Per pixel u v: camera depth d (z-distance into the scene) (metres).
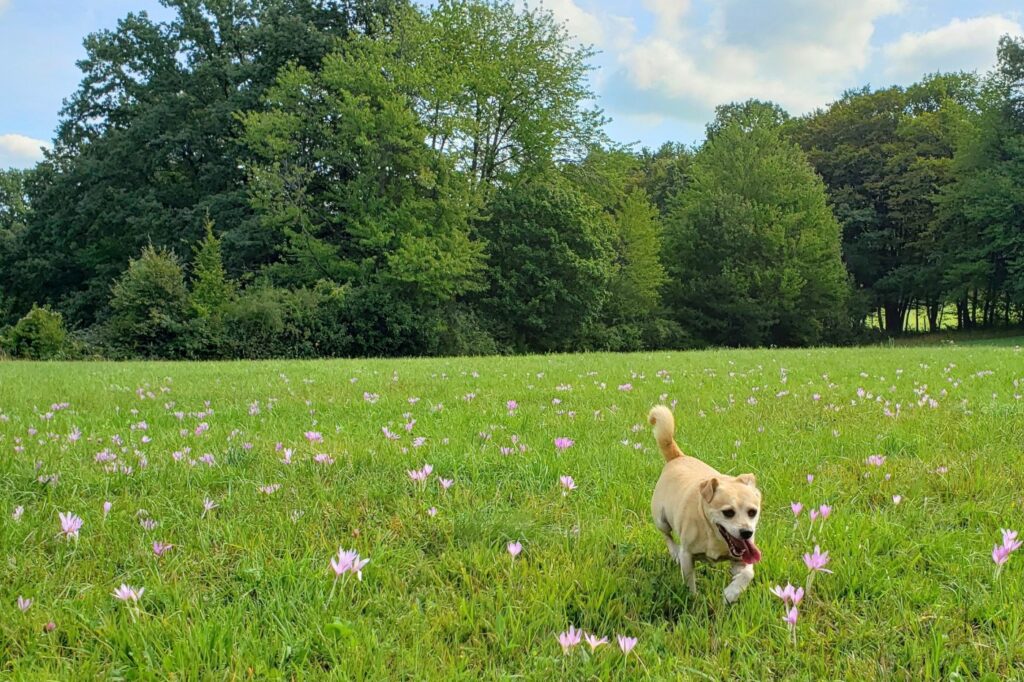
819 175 52.34
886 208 56.06
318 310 31.98
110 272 40.53
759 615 2.89
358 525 3.94
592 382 10.91
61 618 2.80
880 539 3.62
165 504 4.24
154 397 9.01
